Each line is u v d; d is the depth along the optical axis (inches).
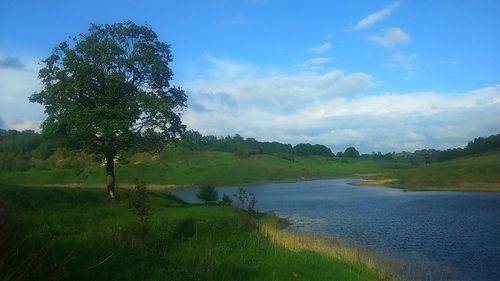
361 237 1578.5
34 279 522.0
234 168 6860.2
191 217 1174.3
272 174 6865.2
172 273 711.1
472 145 7632.9
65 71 1507.1
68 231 944.3
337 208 2687.0
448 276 1039.0
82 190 1599.4
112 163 1606.8
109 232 936.3
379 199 3334.2
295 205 2930.6
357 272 978.1
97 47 1488.7
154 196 1838.1
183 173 6245.1
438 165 5472.4
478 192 3784.5
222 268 851.4
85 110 1467.8
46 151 5472.4
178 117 1689.2
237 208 1611.7
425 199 3235.7
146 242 907.4
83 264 660.1
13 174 4731.8
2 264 430.0
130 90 1627.7
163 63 1611.7
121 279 651.5
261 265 921.5
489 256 1251.8
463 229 1753.2
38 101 1537.9
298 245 1175.6
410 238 1556.3
